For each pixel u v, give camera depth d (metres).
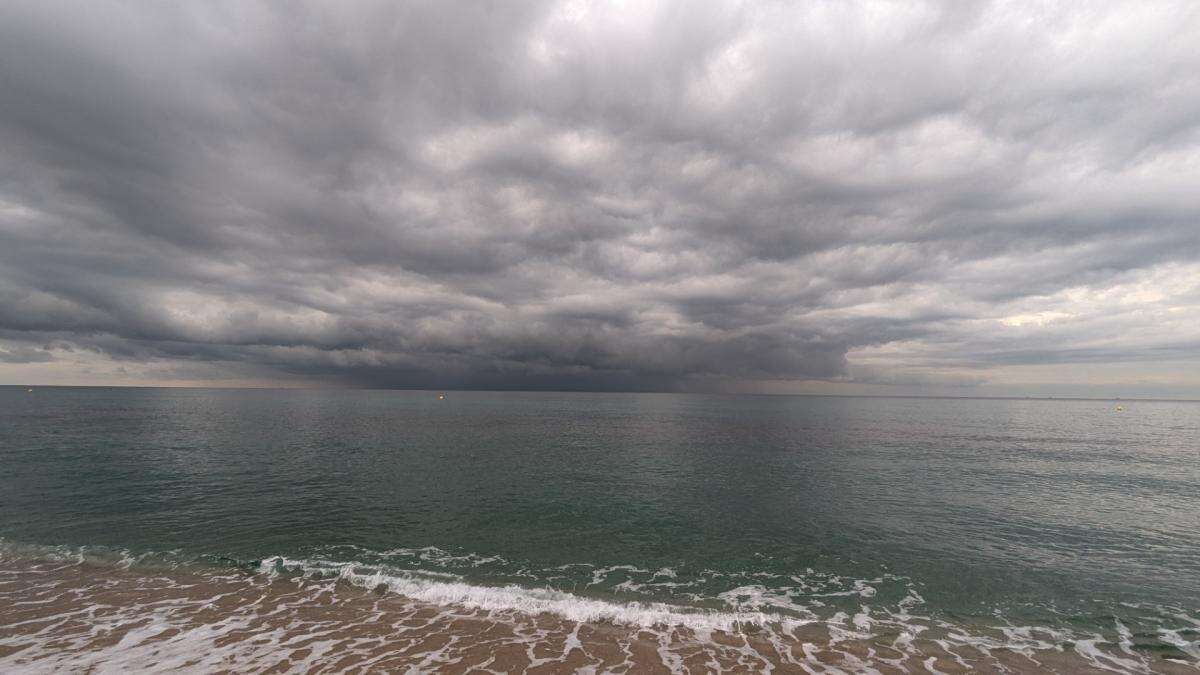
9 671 10.40
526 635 12.63
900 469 38.34
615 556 19.23
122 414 87.75
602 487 31.22
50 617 13.04
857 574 17.66
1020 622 14.09
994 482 33.19
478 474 35.12
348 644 11.88
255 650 11.48
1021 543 20.88
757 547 20.38
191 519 22.86
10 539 19.73
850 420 96.75
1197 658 12.21
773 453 47.22
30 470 33.66
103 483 30.05
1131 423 95.31
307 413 98.12
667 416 105.00
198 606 13.96
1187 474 36.44
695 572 17.75
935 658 11.93
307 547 19.52
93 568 16.83
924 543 20.91
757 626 13.53
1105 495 29.56
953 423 90.75
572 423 82.81
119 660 10.92
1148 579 17.23
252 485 30.28
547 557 19.02
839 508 26.39
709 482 33.06
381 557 18.62
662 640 12.58
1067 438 62.81
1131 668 11.69
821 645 12.49
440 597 15.02
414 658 11.26
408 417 91.56
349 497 27.69
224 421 75.62
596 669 10.99
